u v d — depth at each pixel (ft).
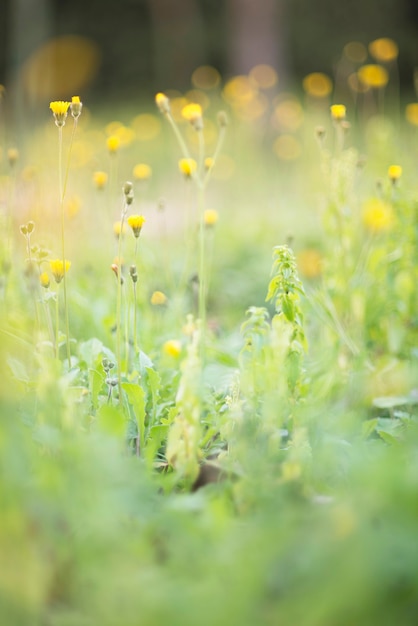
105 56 34.50
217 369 5.76
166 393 5.56
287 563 4.22
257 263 8.77
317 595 4.12
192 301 7.41
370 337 6.30
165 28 33.30
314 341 6.31
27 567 4.30
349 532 4.20
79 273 7.24
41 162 8.43
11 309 6.15
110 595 4.25
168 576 4.32
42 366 4.92
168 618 4.18
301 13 34.01
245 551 4.26
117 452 4.58
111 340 5.97
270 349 5.00
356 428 5.28
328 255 6.57
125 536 4.43
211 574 4.26
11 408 4.71
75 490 4.45
